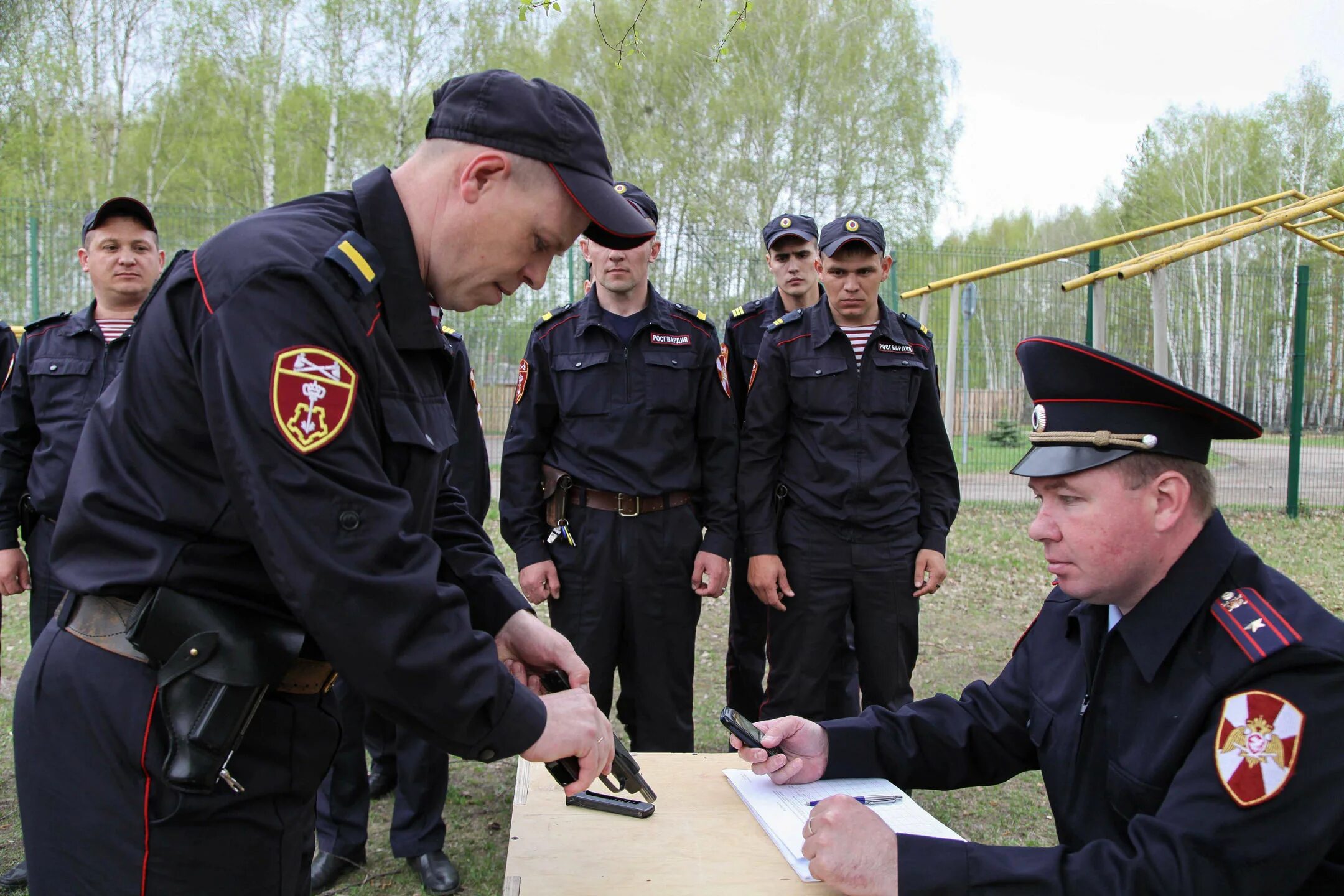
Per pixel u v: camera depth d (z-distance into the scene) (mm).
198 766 1262
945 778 1806
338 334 1261
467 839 3211
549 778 1799
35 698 1350
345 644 1201
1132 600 1503
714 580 3279
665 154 22922
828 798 1453
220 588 1322
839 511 3244
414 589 1229
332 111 19594
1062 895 1301
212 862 1335
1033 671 1783
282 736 1394
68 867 1309
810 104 23844
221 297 1224
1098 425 1478
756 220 22984
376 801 3494
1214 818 1281
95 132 20875
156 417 1288
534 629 1696
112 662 1309
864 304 3312
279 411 1184
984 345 11711
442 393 1516
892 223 24875
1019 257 11523
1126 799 1487
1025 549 7926
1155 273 7609
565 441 3250
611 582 3182
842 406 3275
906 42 24375
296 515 1185
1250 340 11516
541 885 1412
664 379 3213
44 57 19609
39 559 3262
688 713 3309
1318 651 1307
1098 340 11055
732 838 1568
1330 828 1250
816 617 3268
